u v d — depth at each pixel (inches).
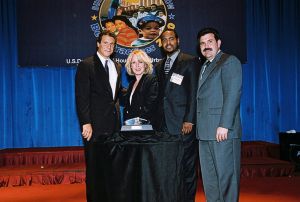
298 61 256.1
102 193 106.6
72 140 241.1
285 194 166.4
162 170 103.3
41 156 215.9
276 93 254.2
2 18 234.7
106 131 132.2
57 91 239.8
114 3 231.1
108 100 133.9
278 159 220.7
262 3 251.0
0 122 236.7
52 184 193.9
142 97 125.0
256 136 253.3
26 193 176.1
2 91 236.2
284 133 221.8
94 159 108.4
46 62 229.0
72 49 230.1
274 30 252.1
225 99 119.2
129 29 231.5
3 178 191.0
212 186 126.9
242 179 196.4
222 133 118.1
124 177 103.6
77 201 159.2
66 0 229.3
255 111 252.7
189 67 141.6
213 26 235.0
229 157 121.4
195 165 142.4
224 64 121.3
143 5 232.1
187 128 138.5
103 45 135.2
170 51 144.9
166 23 233.0
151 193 102.7
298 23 254.7
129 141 105.4
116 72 139.7
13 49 236.4
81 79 134.1
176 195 104.6
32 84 238.1
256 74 252.2
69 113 240.2
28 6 227.0
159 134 113.7
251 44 250.7
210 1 234.7
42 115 239.5
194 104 139.1
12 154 213.8
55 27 229.0
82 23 230.2
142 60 129.0
